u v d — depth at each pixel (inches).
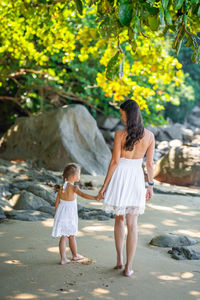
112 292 143.6
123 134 166.2
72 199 177.2
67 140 489.1
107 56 381.1
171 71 385.7
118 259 168.9
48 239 210.8
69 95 708.0
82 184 384.5
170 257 187.9
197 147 455.2
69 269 166.4
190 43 181.9
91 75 628.1
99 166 481.1
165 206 310.7
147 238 219.8
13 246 196.7
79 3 179.0
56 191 337.1
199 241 215.3
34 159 494.9
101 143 516.4
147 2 153.3
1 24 393.7
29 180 382.6
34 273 160.9
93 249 194.9
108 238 215.6
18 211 268.5
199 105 974.4
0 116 764.6
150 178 173.6
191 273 165.0
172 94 774.5
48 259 179.0
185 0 166.1
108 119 737.0
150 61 379.6
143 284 152.0
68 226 173.6
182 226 249.4
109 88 401.4
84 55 392.8
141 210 165.6
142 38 348.5
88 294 141.4
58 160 477.7
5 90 733.9
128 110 165.6
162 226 247.4
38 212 269.1
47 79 600.7
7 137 546.9
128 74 400.2
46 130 506.0
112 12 183.8
